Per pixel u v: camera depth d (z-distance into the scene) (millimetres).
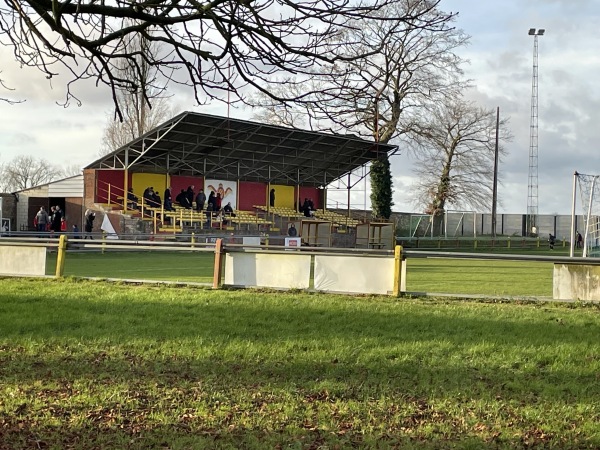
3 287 15523
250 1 4875
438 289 19016
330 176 59656
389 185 56438
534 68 76500
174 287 16391
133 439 5824
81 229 44781
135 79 5906
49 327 10477
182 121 41594
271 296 14609
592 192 36438
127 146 42938
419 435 6016
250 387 7418
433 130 57625
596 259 14422
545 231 78500
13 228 47312
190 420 6332
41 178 95188
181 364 8352
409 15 5211
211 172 50875
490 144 70000
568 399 7188
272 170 55031
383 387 7473
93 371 7984
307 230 44375
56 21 4801
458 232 70375
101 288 15648
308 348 9312
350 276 15570
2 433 5898
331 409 6707
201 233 44812
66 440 5801
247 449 5617
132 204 44906
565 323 11648
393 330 10680
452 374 8055
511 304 14273
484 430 6172
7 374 7816
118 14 4949
